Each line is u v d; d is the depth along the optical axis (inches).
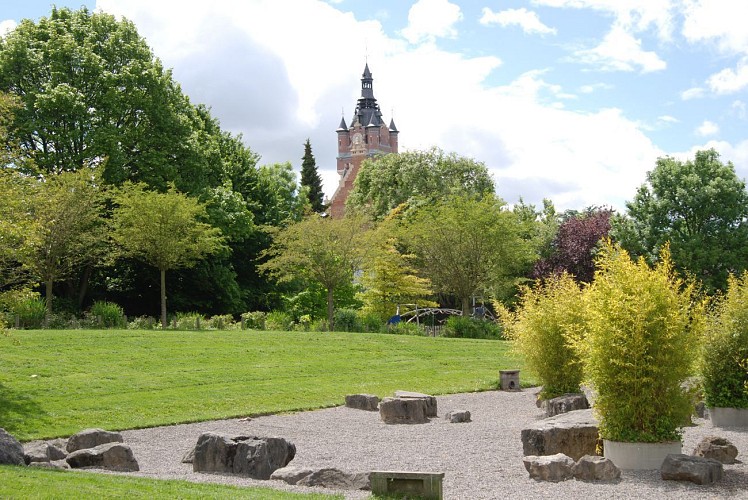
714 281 1611.7
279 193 2383.1
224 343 1065.5
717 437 457.4
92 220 1327.5
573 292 725.9
